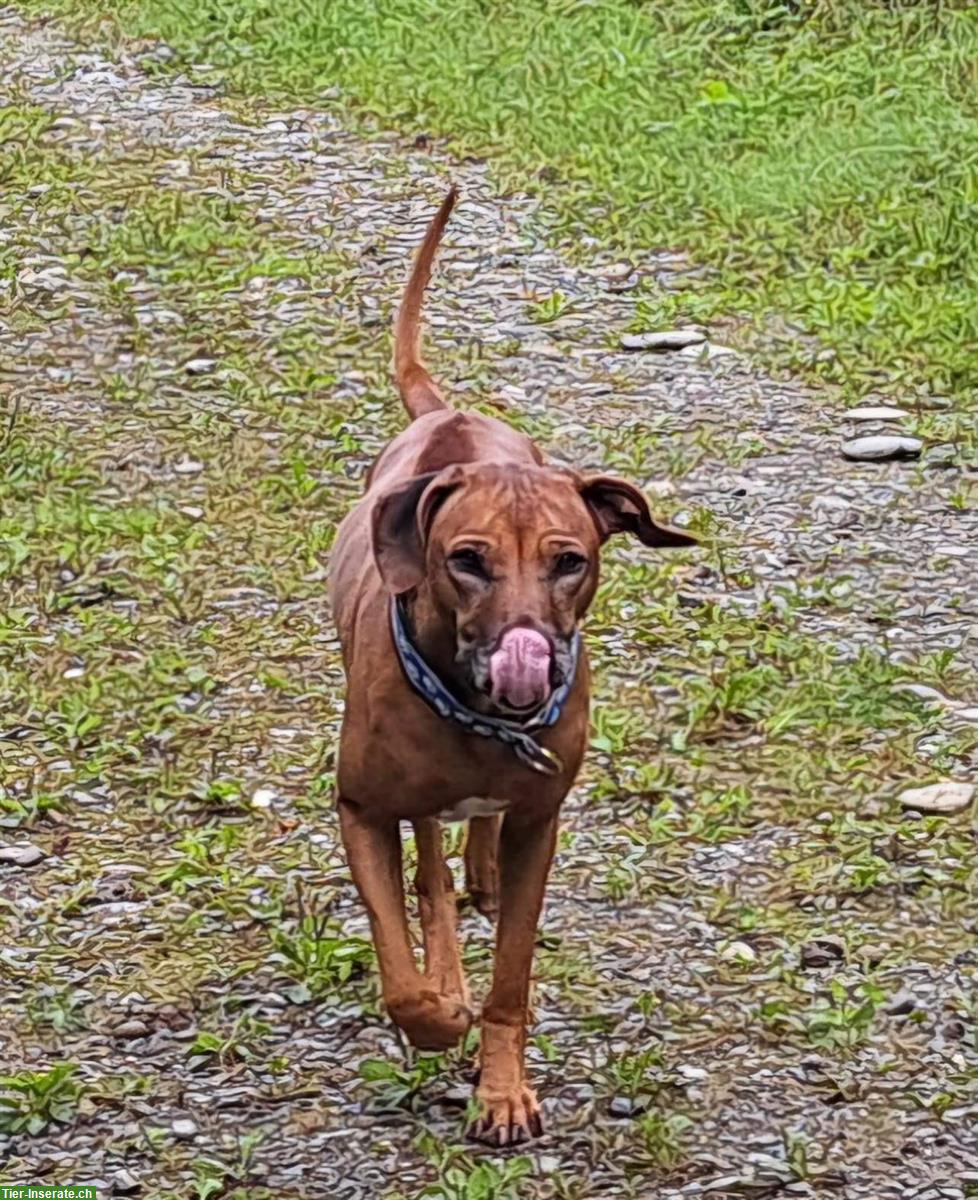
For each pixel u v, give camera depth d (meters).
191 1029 3.46
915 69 7.06
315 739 4.11
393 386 5.37
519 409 5.20
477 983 3.54
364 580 3.30
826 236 6.05
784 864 3.76
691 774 3.97
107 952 3.62
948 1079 3.33
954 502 4.73
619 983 3.52
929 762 3.97
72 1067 3.35
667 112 6.98
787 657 4.25
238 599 4.53
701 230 6.15
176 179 6.76
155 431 5.19
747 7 7.63
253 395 5.36
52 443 5.12
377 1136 3.26
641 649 4.31
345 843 3.26
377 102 7.29
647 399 5.24
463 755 3.15
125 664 4.33
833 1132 3.25
